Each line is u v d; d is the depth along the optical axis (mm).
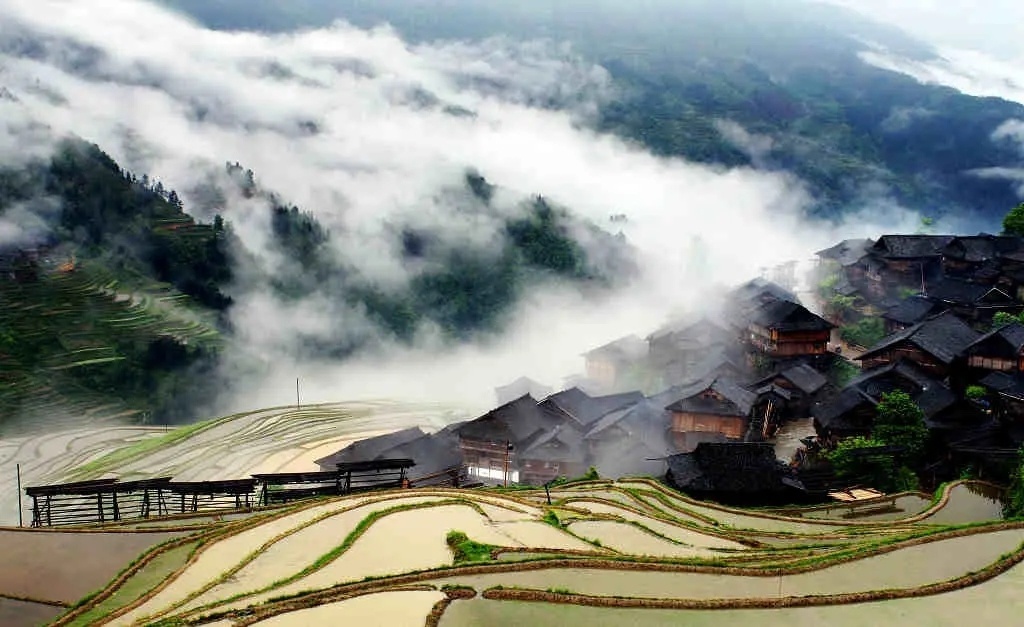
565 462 75250
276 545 45156
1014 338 70375
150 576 43344
